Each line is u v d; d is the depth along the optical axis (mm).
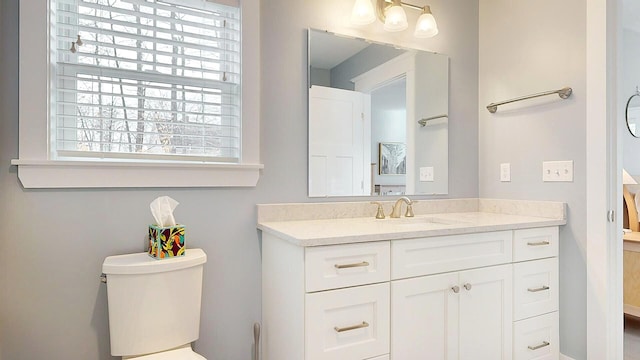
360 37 2031
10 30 1372
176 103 1661
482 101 2363
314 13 1915
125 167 1508
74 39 1485
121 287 1327
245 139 1726
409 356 1476
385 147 2086
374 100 2059
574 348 1849
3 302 1365
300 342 1321
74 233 1459
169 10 1629
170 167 1577
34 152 1383
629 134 3518
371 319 1408
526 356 1771
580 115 1829
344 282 1361
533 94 2035
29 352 1400
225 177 1688
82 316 1474
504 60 2219
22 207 1386
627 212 3277
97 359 1493
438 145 2246
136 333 1338
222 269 1704
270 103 1797
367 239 1394
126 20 1582
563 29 1905
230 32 1755
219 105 1730
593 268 1774
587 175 1799
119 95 1557
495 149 2273
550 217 1934
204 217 1669
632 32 3566
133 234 1545
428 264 1523
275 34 1814
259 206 1762
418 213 2164
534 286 1806
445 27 2279
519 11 2131
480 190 2371
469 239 1618
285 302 1471
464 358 1598
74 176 1438
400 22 1913
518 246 1751
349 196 1986
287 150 1838
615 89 1742
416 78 2180
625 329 2588
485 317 1654
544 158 1990
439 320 1545
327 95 1933
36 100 1384
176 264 1394
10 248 1374
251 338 1767
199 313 1476
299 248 1330
